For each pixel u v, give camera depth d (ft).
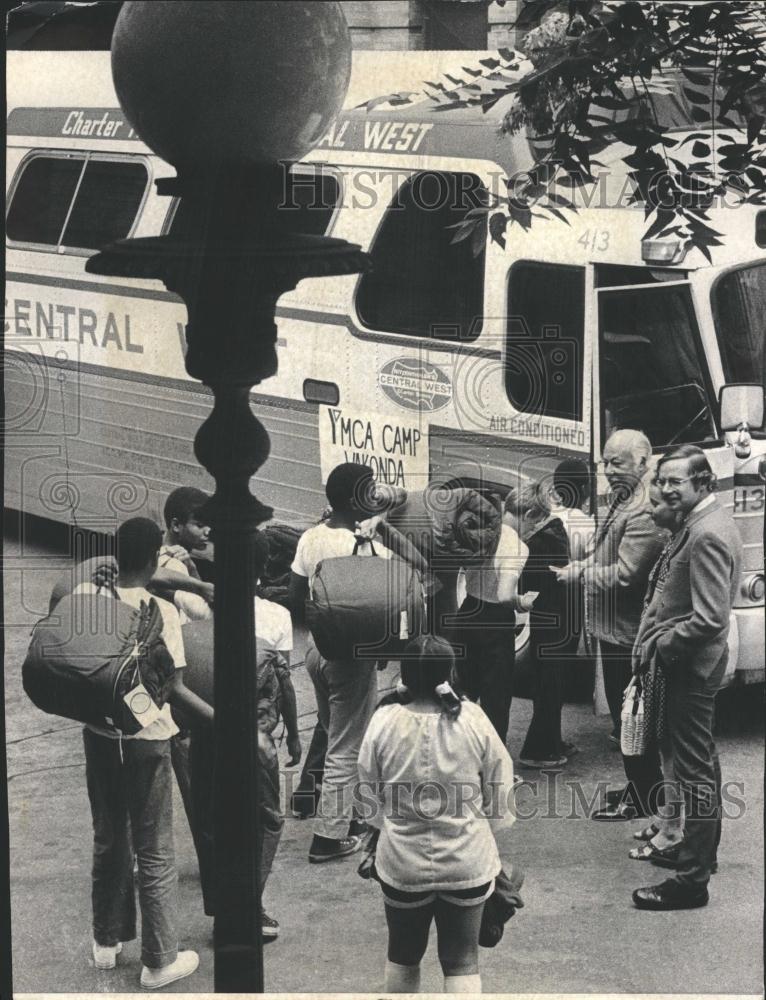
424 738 15.12
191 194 11.62
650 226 18.98
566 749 19.70
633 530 19.25
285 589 20.70
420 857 15.15
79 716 16.46
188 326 11.68
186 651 16.93
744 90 16.12
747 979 16.16
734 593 18.39
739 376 19.48
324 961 16.38
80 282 23.08
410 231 20.48
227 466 11.69
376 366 20.72
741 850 18.57
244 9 11.25
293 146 11.56
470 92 20.12
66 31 24.29
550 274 19.95
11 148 25.21
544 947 16.72
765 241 19.44
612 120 16.07
